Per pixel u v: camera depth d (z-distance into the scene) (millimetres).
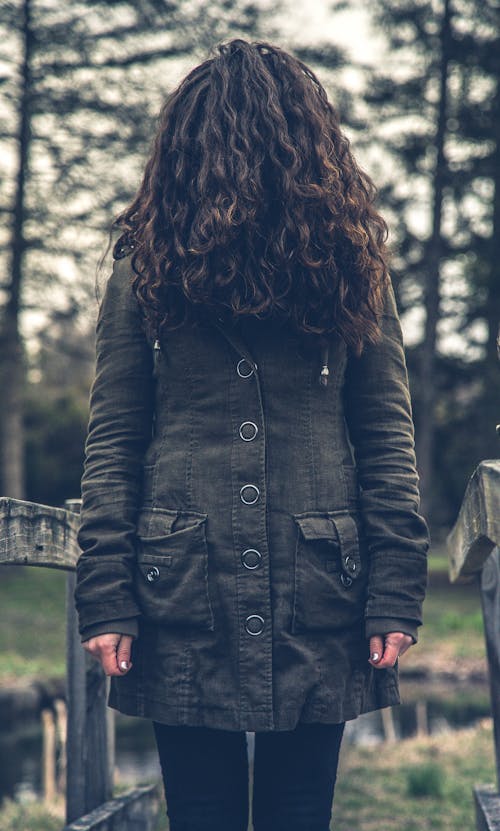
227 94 2027
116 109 20672
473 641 15234
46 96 20500
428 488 22812
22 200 20734
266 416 2004
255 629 1931
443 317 23578
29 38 20547
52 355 22484
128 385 2076
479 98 22547
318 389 2039
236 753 2059
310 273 1972
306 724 2029
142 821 3402
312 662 1939
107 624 1946
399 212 22625
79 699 3221
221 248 1951
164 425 2051
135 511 2033
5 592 20281
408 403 2139
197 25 20969
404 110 22641
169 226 2018
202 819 2018
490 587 3426
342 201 2014
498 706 3410
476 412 24406
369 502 2031
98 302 2248
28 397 27391
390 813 5543
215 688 1929
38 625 17500
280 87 2068
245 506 1964
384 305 2133
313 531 1960
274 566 1955
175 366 2033
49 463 29250
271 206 1980
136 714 1990
